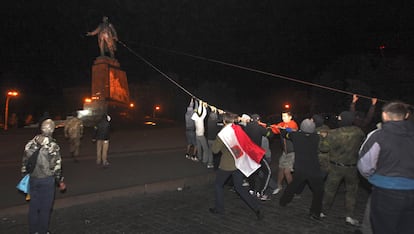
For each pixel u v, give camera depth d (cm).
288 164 672
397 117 342
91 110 2134
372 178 341
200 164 991
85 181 769
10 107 4500
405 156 320
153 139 1478
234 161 573
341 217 585
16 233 505
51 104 4572
